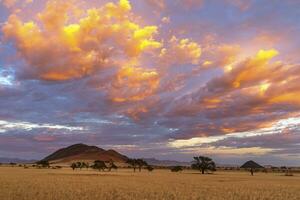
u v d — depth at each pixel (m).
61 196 34.78
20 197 33.25
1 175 84.88
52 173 111.50
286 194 42.31
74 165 185.00
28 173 106.81
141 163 176.12
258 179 89.75
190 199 34.84
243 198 36.66
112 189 45.34
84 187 47.81
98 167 166.75
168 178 86.50
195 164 146.12
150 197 36.03
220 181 74.75
